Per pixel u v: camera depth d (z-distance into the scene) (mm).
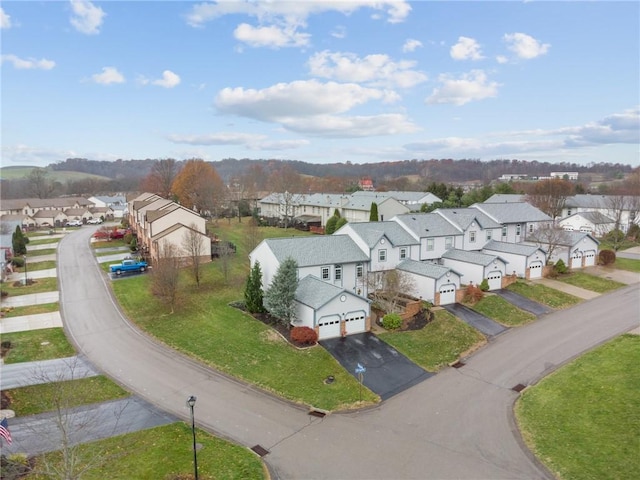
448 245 46562
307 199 93688
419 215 48062
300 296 32594
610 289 41969
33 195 149875
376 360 27969
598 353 27703
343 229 43719
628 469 17359
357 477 17344
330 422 21359
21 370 26391
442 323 33875
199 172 95000
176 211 54719
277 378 25516
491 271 41344
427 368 27125
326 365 27156
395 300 36219
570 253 48719
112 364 27359
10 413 21672
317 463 18219
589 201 82562
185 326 33156
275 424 21141
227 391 24234
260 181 169750
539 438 19875
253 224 65438
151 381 25250
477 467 17953
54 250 63844
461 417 21734
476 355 29016
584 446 19062
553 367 26688
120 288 43219
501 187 94188
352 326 31969
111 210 113812
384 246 40938
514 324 34062
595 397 22547
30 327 33500
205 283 44125
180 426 20688
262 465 17953
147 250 57875
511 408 22531
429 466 18016
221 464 17859
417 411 22328
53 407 22203
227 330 32156
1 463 17109
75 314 36406
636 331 30984
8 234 71812
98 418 21312
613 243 63188
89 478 16844
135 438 19578
